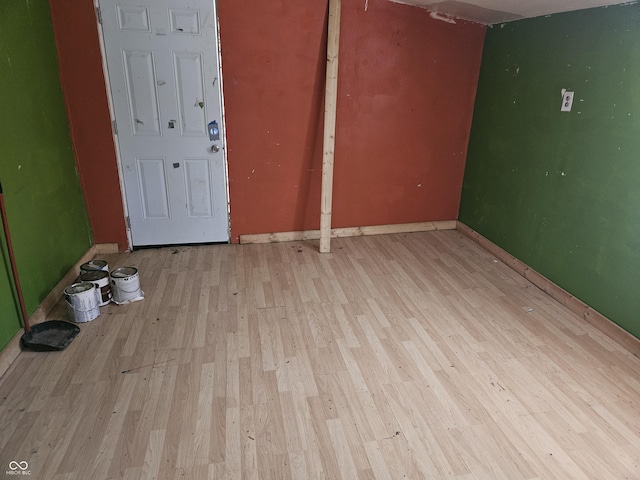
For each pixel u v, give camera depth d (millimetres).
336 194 4027
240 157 3693
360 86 3709
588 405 2109
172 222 3785
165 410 2051
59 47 3115
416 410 2072
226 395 2150
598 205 2691
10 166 2475
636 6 2338
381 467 1778
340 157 3906
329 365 2377
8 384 2193
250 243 3988
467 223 4270
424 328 2725
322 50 3514
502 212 3689
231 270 3471
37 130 2803
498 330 2711
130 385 2207
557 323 2789
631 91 2410
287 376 2289
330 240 3994
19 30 2621
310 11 3389
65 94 3225
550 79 3025
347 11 3463
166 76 3338
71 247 3268
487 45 3742
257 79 3488
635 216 2436
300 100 3629
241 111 3553
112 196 3582
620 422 2008
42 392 2145
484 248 3945
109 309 2893
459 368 2363
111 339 2572
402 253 3842
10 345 2354
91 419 1989
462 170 4242
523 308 2965
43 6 2932
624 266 2533
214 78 3408
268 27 3365
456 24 3695
